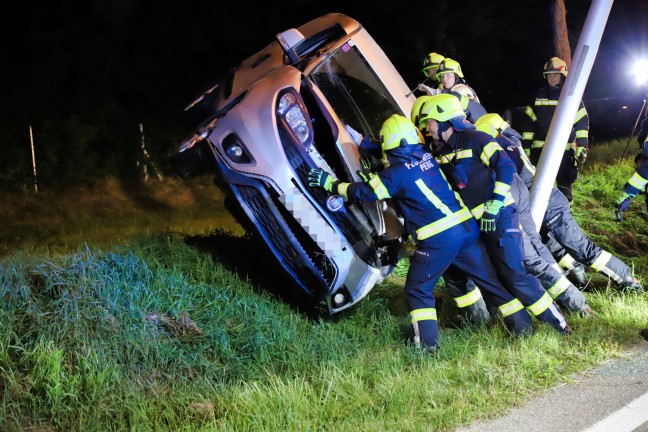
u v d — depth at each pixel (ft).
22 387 14.97
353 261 19.15
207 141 19.65
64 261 18.79
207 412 14.93
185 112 23.12
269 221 19.53
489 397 15.31
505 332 19.08
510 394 15.47
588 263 21.99
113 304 17.13
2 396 14.80
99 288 17.65
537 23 82.23
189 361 16.60
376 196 17.70
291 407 14.84
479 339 18.62
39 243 33.42
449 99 18.28
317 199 18.97
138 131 54.49
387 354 17.62
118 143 53.31
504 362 17.04
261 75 21.56
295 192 18.79
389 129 17.80
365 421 14.30
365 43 22.30
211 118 20.43
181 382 15.98
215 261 21.44
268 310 19.40
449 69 23.26
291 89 19.61
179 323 17.74
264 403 14.90
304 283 19.66
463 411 14.64
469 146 17.97
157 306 18.13
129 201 48.85
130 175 52.24
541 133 27.37
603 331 18.86
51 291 17.34
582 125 27.76
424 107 18.37
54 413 14.56
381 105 22.29
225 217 43.68
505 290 18.81
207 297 19.35
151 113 59.82
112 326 16.58
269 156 18.85
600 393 15.55
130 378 15.87
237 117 19.39
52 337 16.03
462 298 19.79
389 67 22.66
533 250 20.07
